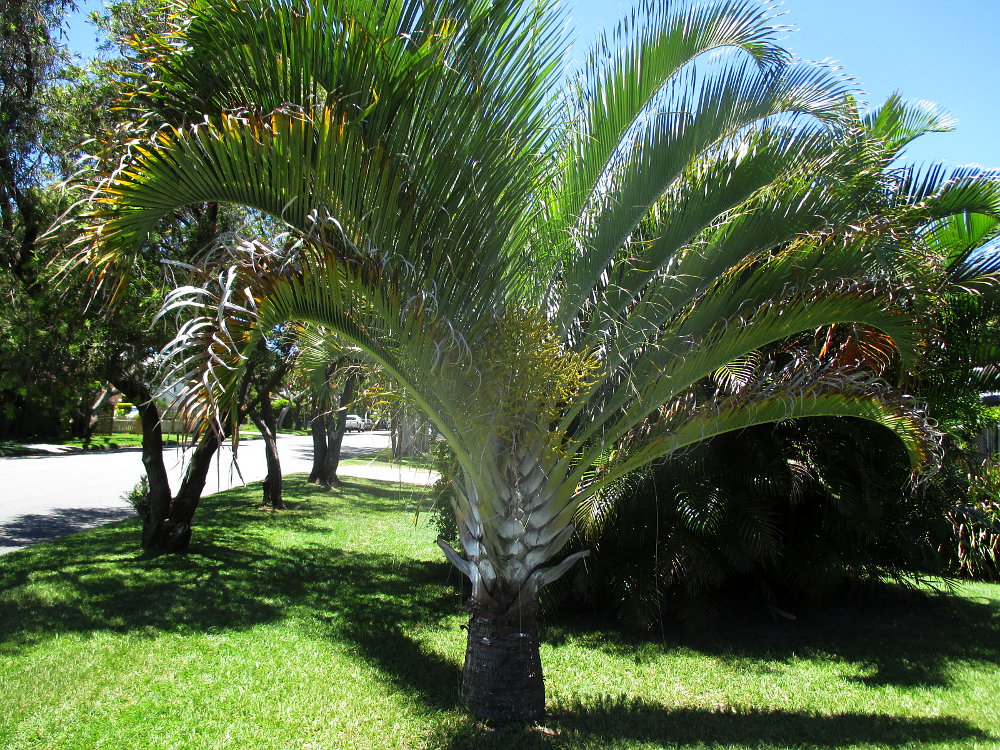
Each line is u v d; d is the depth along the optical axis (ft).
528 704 14.70
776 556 23.26
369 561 32.40
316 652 19.27
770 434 22.76
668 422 14.97
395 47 10.35
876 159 15.11
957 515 24.13
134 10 27.35
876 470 23.35
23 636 19.53
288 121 9.37
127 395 30.12
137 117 10.09
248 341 8.55
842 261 13.87
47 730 13.89
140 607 22.66
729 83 14.03
